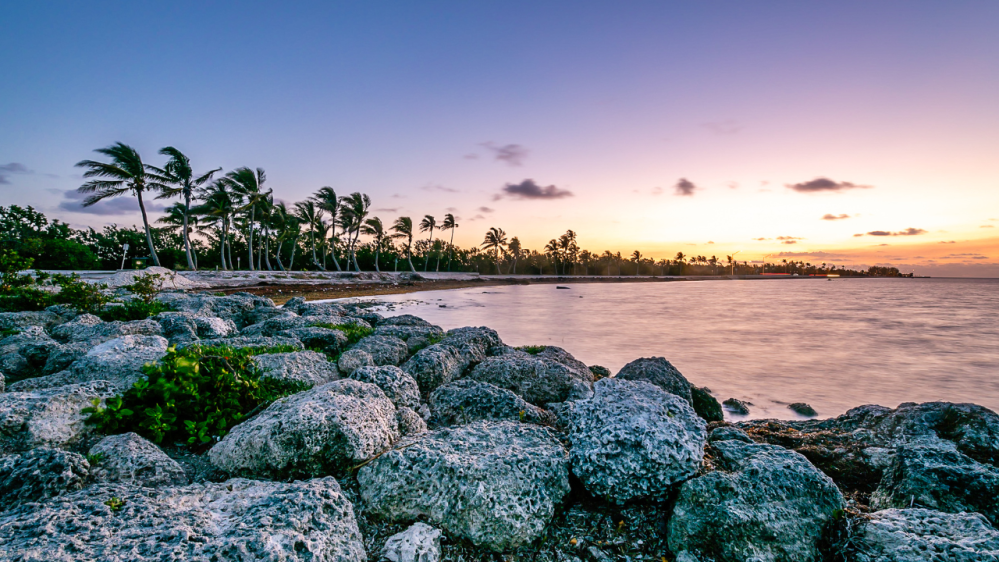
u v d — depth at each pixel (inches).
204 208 1717.5
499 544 136.5
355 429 167.8
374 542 137.4
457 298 1722.4
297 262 2859.3
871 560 118.1
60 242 1583.4
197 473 164.7
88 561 98.3
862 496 167.8
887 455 179.9
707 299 1876.2
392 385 236.4
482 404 238.4
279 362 275.7
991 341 790.5
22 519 111.0
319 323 480.4
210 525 118.4
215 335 416.2
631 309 1359.5
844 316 1198.3
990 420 193.9
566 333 852.0
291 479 159.9
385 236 3021.7
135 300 565.0
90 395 188.5
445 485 144.6
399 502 144.5
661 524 145.7
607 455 152.2
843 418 265.4
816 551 129.6
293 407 174.6
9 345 302.7
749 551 126.8
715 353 672.4
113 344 288.5
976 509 140.0
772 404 431.5
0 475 133.3
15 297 507.5
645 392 187.9
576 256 4881.9
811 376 539.2
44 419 168.1
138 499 126.4
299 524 119.6
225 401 199.6
